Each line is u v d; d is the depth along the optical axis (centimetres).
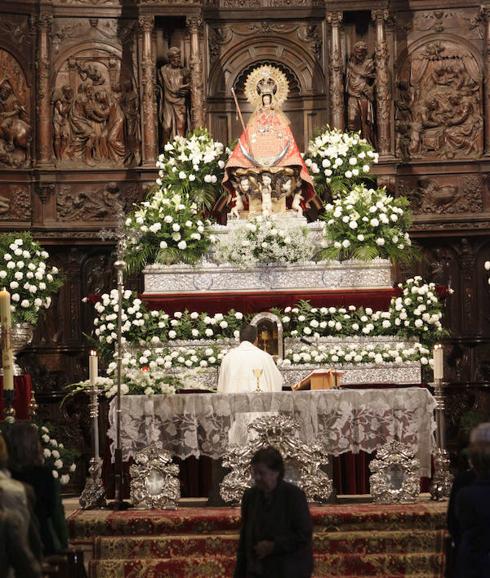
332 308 1709
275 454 954
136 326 1695
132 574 1304
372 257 1758
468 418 1430
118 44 2138
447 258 2112
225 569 1307
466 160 2109
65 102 2112
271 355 1686
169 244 1778
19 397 1552
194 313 1705
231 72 2181
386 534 1321
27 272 1773
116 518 1357
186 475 1577
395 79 2134
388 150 2091
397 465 1442
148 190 2072
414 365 1662
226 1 2172
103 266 2111
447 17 2141
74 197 2098
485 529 910
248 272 1762
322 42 2175
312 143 1927
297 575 940
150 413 1476
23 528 846
